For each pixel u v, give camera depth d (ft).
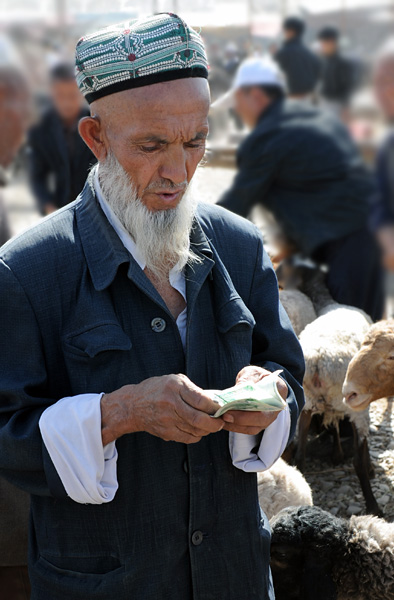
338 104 21.15
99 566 5.25
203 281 5.38
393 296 21.13
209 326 5.45
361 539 8.46
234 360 5.45
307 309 16.71
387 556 8.28
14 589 8.10
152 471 5.20
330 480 14.82
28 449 4.95
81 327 5.13
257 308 5.76
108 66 4.84
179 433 4.74
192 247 5.49
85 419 4.84
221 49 31.78
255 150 17.57
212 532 5.42
